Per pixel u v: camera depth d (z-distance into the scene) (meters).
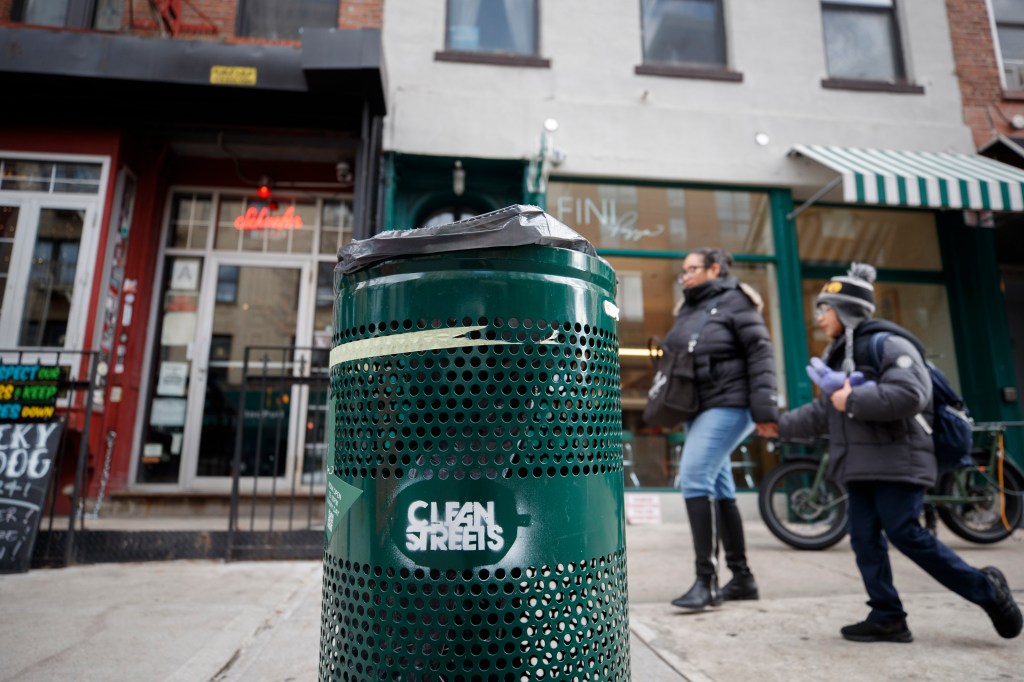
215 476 5.77
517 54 6.59
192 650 2.26
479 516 1.07
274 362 6.04
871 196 5.52
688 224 6.50
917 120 6.87
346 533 1.15
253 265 6.21
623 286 6.37
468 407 1.11
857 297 2.54
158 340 5.95
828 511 4.59
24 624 2.58
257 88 5.05
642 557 4.15
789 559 4.12
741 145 6.52
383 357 1.15
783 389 6.30
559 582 1.09
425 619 1.05
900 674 2.02
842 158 6.05
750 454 6.14
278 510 5.45
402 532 1.08
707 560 2.87
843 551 4.43
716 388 2.94
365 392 1.17
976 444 4.96
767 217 6.61
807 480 4.76
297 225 6.33
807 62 6.84
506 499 1.08
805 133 6.63
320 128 5.69
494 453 1.09
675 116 6.48
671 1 6.99
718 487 3.08
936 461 2.44
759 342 2.92
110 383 5.54
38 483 3.75
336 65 4.91
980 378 6.70
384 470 1.11
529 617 1.06
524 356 1.13
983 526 4.66
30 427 3.84
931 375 2.49
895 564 3.90
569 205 6.39
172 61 4.97
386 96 5.41
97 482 5.32
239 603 2.93
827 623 2.62
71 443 5.25
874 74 7.14
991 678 1.98
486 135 6.11
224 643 2.34
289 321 6.16
